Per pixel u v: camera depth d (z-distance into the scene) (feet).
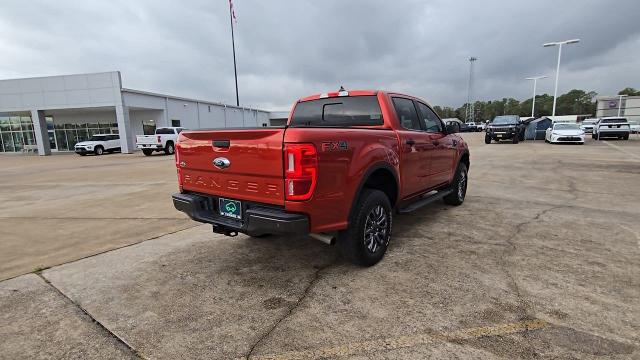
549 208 20.02
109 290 11.09
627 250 13.29
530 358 7.43
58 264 13.32
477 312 9.21
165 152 79.82
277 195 9.93
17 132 112.88
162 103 103.24
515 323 8.67
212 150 11.49
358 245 11.53
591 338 8.03
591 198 22.52
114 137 94.79
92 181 36.88
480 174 33.65
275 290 10.80
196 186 12.48
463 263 12.33
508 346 7.82
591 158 45.32
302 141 9.41
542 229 16.03
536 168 37.09
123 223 19.08
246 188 10.71
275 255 13.67
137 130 106.22
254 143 10.19
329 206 10.27
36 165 61.98
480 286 10.62
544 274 11.33
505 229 16.12
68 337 8.66
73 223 19.38
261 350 7.96
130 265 13.03
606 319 8.76
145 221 19.39
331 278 11.48
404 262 12.54
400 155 13.56
